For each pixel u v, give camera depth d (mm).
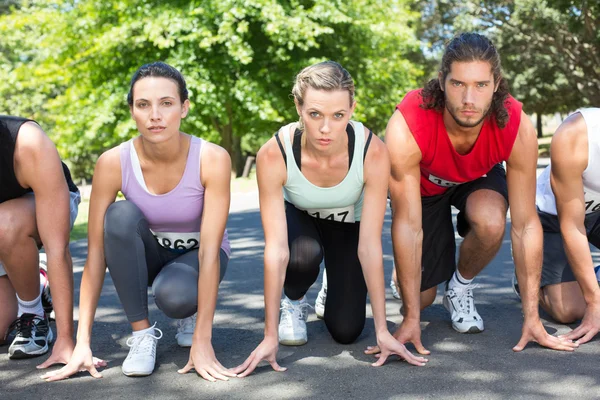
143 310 2824
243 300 4098
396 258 3033
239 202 10883
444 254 3389
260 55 15680
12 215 2943
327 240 3199
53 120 23406
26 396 2549
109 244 2760
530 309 3014
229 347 3154
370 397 2465
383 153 2918
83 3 16094
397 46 18109
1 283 3150
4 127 2881
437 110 2936
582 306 3307
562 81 29469
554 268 3354
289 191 2998
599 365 2754
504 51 25938
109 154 2850
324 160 2875
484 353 2951
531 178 3033
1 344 3199
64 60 16984
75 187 3475
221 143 17734
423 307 3602
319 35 15766
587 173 3076
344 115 2639
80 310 2834
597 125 3018
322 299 3590
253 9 14430
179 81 2752
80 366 2764
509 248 5582
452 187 3322
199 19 14656
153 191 2867
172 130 2719
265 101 15203
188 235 3010
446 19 26266
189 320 3164
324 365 2844
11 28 17031
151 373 2785
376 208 2928
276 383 2639
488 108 2773
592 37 19141
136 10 15273
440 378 2646
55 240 2908
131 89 2715
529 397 2434
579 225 3119
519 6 22875
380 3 17500
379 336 2848
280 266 2848
